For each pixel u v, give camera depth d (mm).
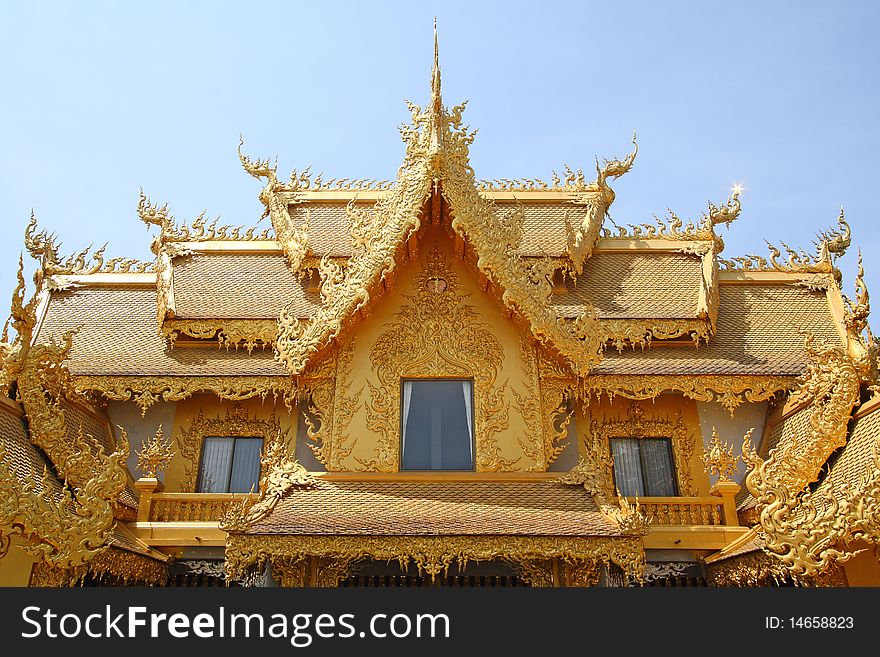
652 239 21047
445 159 15211
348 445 14344
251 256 20531
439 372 15109
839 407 13594
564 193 22266
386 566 13906
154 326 18516
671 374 16078
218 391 15922
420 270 15984
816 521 11398
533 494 13516
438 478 13867
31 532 10609
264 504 12906
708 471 16141
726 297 19500
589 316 15125
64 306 19109
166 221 20562
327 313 14703
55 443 12766
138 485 14617
